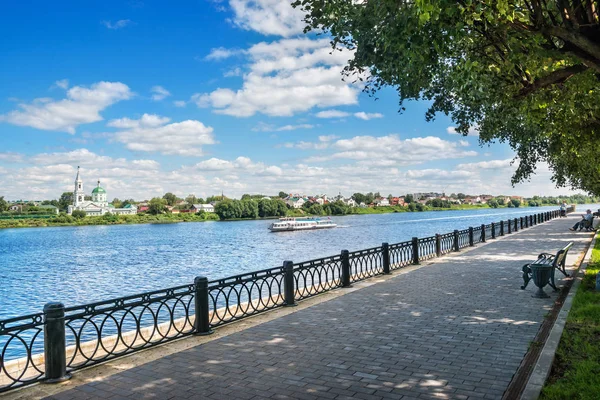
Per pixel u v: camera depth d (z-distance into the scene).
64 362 5.70
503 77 6.61
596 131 8.10
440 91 11.66
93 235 116.31
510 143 16.33
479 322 8.03
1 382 6.14
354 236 77.50
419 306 9.49
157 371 5.89
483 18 5.39
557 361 5.82
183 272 37.34
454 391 5.00
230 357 6.42
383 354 6.37
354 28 6.61
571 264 14.78
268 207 195.62
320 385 5.27
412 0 5.16
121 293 28.75
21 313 24.05
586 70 5.91
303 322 8.41
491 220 115.94
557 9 5.85
